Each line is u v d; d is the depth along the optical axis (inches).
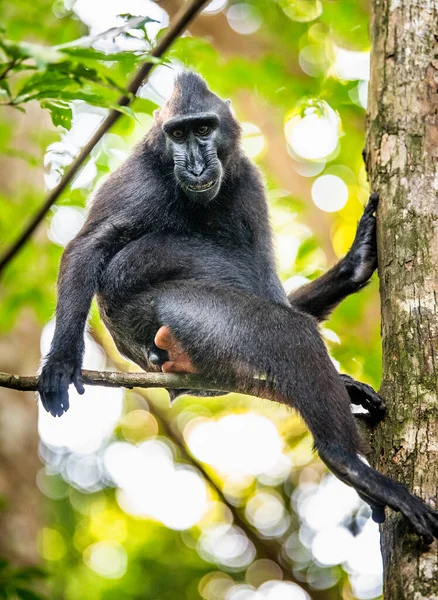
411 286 326.0
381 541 305.7
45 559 756.6
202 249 418.6
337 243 798.5
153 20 310.3
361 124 735.7
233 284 415.8
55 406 347.9
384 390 321.7
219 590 839.1
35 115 700.0
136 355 417.4
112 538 876.6
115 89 313.7
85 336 376.8
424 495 292.2
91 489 916.0
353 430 334.0
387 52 374.6
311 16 708.7
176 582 837.2
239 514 842.8
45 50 281.3
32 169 711.7
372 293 700.7
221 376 373.1
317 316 443.8
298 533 840.3
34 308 637.9
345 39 705.0
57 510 893.2
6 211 631.2
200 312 383.6
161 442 915.4
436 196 341.4
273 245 451.5
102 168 561.6
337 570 802.8
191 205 421.7
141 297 401.7
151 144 426.3
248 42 780.0
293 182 783.7
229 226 432.5
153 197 416.8
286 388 356.2
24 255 629.9
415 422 303.4
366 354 661.9
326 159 773.9
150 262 404.8
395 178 351.9
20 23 474.9
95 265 395.9
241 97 773.9
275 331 366.6
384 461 312.3
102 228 407.2
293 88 660.7
